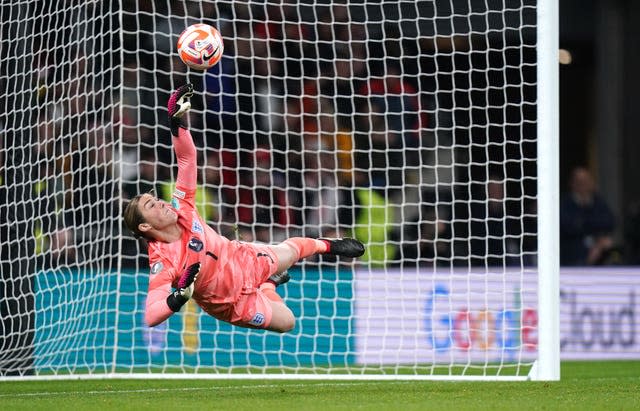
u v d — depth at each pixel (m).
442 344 40.53
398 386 27.58
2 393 27.25
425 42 51.97
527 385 27.56
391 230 49.03
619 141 64.12
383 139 50.56
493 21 51.19
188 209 23.94
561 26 65.38
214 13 47.69
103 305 37.09
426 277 38.53
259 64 49.09
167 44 46.50
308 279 40.03
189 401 23.36
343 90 50.47
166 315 22.67
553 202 30.05
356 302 40.31
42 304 34.22
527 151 52.31
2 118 35.47
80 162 34.41
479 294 37.34
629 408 21.66
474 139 52.62
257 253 24.81
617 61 63.97
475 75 52.75
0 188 34.88
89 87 41.47
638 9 63.56
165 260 23.58
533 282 40.69
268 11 49.12
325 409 21.28
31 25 36.66
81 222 38.09
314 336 37.81
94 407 22.19
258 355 39.34
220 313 24.61
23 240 34.38
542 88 30.19
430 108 52.06
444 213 50.09
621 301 43.69
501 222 50.09
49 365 33.59
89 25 41.22
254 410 21.27
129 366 34.66
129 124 45.06
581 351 43.38
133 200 23.70
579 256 49.31
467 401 22.98
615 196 63.97
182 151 23.81
